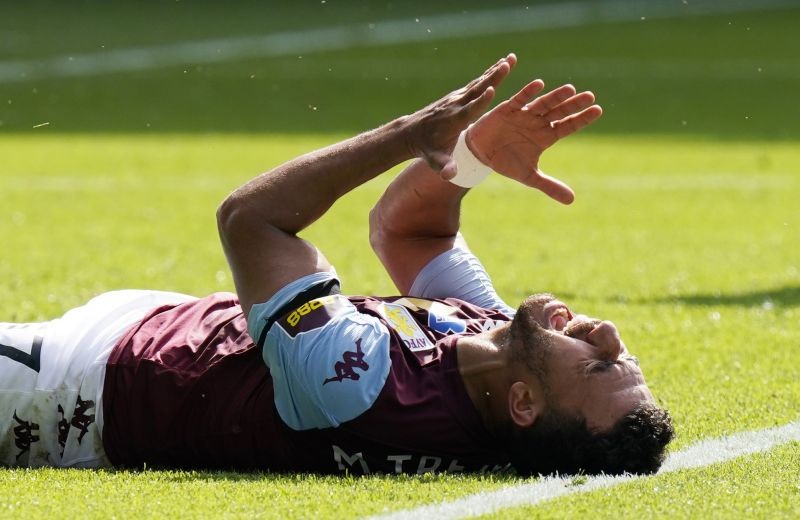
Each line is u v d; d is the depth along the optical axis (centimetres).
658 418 1232
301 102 7831
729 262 3412
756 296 2839
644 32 10462
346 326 1255
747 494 1219
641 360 2075
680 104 8050
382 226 1530
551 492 1211
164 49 9369
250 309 1281
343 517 1136
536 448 1238
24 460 1370
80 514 1144
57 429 1355
